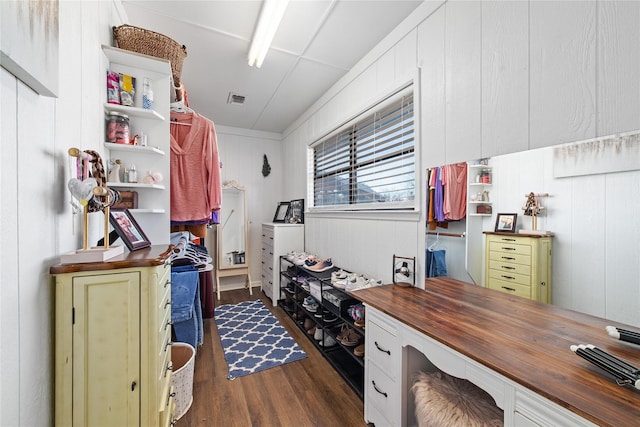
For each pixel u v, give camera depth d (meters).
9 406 0.62
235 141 4.19
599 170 0.95
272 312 3.25
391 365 1.33
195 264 2.06
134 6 1.68
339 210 2.75
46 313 0.78
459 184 1.46
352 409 1.64
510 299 1.25
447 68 1.52
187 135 1.90
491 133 1.30
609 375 0.74
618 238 0.91
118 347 0.84
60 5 0.88
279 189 4.54
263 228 4.04
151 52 1.49
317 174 3.34
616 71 0.90
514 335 1.02
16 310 0.65
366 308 1.54
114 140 1.35
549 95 1.08
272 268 3.55
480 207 1.37
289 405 1.67
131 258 0.90
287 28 1.90
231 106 3.34
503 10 1.24
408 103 1.87
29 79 0.66
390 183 2.07
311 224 3.37
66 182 0.91
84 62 1.08
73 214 0.97
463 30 1.42
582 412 0.61
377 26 1.89
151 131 1.55
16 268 0.65
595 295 0.97
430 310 1.31
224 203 4.06
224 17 1.79
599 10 0.94
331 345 2.31
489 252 1.34
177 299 1.74
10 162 0.62
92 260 0.83
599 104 0.94
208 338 2.55
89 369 0.82
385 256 2.03
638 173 0.87
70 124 0.95
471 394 1.12
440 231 1.59
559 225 1.07
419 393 1.16
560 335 1.01
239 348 2.37
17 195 0.65
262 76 2.58
